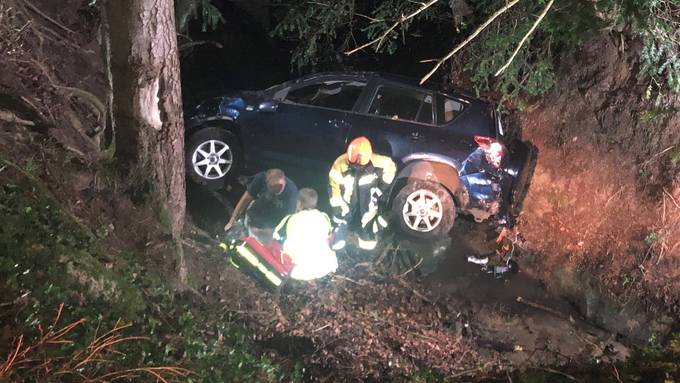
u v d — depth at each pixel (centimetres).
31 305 334
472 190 728
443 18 962
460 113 742
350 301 638
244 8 1168
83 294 389
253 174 785
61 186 501
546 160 888
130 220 523
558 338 675
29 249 381
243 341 495
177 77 519
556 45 852
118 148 524
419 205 738
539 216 859
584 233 827
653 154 817
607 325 746
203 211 727
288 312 594
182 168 546
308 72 1054
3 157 466
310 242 597
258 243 593
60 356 310
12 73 604
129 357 352
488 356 608
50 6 772
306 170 765
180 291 536
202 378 379
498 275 752
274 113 763
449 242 786
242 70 1087
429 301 669
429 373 471
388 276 694
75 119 630
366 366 544
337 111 753
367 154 658
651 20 611
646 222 806
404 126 740
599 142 857
